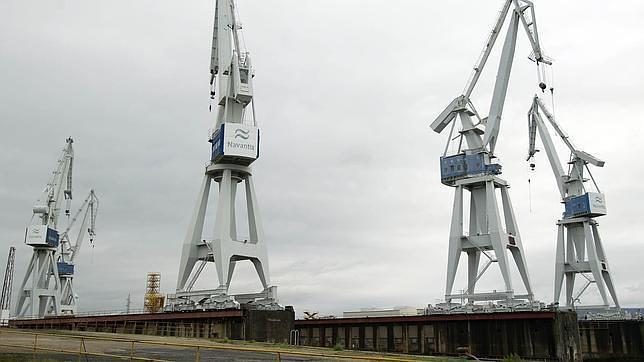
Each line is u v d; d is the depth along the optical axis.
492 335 67.62
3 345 38.56
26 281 111.25
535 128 102.19
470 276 78.31
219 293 69.19
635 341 87.62
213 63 83.62
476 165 77.69
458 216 76.94
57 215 114.69
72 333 60.31
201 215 76.81
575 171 99.69
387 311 93.00
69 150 118.75
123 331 73.81
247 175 77.00
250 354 42.47
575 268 98.44
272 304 70.44
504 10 78.75
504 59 78.19
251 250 73.31
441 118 82.06
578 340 67.44
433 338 72.44
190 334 67.25
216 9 84.00
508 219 77.31
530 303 69.44
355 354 43.00
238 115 77.50
